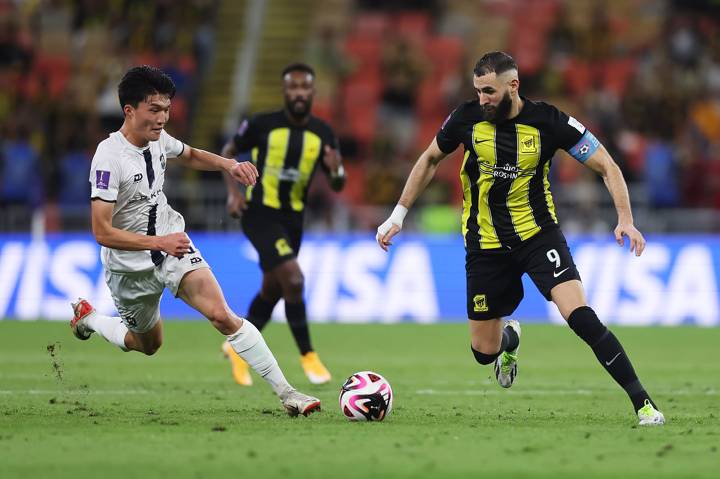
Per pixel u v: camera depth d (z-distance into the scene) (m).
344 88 80.56
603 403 28.06
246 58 84.12
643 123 74.50
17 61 79.06
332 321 57.09
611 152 70.38
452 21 86.12
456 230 66.94
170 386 31.66
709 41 81.38
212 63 85.06
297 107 33.75
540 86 77.56
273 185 34.03
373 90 80.44
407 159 76.19
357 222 66.06
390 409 23.17
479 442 19.78
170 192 62.72
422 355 42.47
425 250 57.62
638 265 56.72
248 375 32.25
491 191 23.97
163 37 80.94
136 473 16.55
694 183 73.12
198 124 81.94
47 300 57.56
